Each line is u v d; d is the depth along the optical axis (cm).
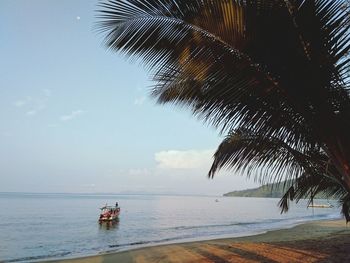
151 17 424
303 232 2656
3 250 2142
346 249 1220
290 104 437
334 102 436
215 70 432
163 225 3922
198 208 9212
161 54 445
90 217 4997
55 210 6900
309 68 411
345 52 398
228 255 1309
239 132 614
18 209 7125
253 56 414
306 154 602
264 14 399
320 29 398
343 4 395
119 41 438
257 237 2392
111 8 424
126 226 3781
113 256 1681
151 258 1510
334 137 445
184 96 480
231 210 8138
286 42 404
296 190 988
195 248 1705
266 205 12306
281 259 1109
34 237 2811
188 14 413
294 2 397
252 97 441
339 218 4762
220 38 413
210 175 934
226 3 400
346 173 445
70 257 1777
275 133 471
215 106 462
